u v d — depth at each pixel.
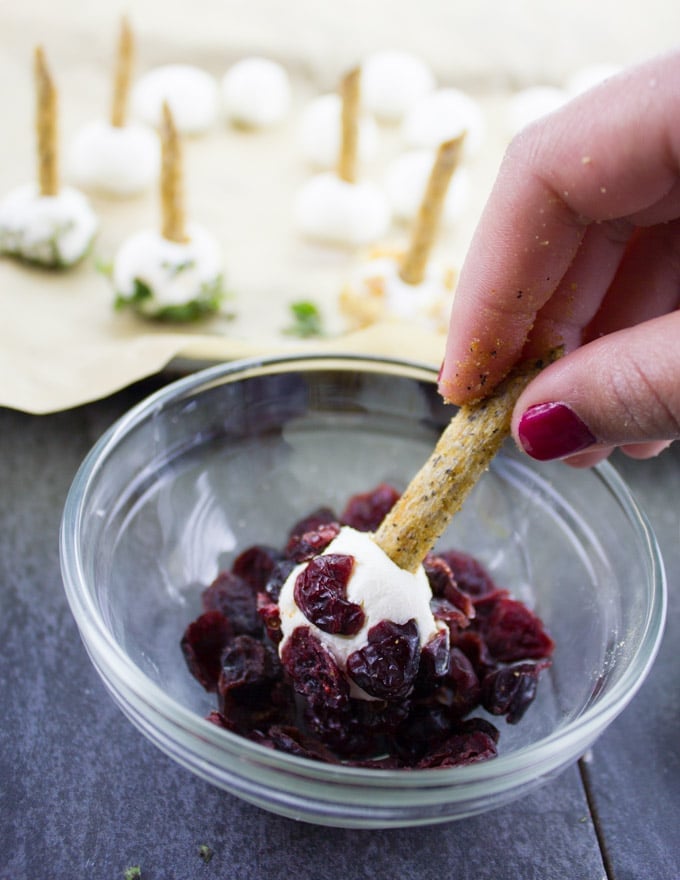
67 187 0.42
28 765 0.23
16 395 0.29
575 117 0.20
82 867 0.21
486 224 0.21
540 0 0.56
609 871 0.22
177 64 0.50
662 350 0.19
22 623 0.25
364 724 0.21
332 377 0.26
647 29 0.55
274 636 0.22
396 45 0.53
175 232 0.35
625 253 0.24
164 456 0.25
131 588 0.23
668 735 0.25
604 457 0.25
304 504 0.27
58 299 0.36
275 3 0.53
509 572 0.26
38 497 0.28
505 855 0.22
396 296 0.35
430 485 0.21
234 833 0.22
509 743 0.22
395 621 0.21
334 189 0.41
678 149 0.19
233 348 0.31
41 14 0.49
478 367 0.21
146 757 0.23
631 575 0.23
